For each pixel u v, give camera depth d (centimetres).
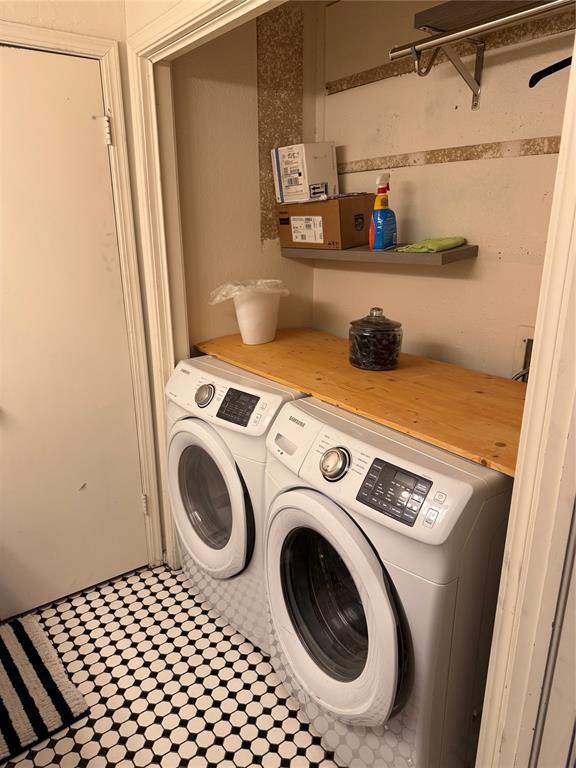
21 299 174
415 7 175
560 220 76
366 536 118
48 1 159
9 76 157
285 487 141
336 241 195
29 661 182
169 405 193
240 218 212
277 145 215
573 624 87
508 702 101
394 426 130
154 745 154
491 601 119
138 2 164
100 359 195
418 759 121
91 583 217
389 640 112
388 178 179
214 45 188
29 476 191
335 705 132
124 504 217
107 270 189
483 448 115
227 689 172
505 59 154
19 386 181
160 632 195
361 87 199
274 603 153
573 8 136
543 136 150
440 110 174
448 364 181
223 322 220
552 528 86
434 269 188
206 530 198
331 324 238
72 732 158
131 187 186
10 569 195
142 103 175
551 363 81
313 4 208
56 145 169
